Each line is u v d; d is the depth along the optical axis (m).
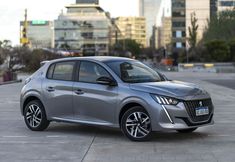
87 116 11.11
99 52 170.25
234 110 16.92
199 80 40.31
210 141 10.32
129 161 8.48
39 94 11.98
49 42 172.25
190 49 85.12
